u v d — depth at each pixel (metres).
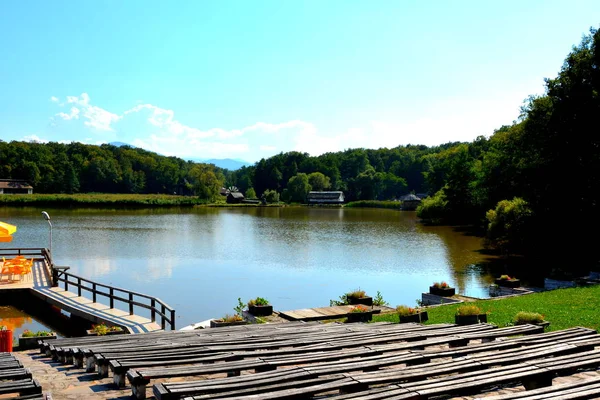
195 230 57.97
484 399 4.93
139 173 158.88
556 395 5.06
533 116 36.06
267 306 16.78
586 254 32.66
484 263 35.06
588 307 15.20
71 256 35.41
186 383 5.21
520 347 8.32
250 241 47.72
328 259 36.78
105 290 24.73
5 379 6.31
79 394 6.26
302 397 5.02
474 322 13.23
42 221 63.94
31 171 125.31
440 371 6.09
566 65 33.41
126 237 48.28
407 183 157.00
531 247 34.97
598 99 30.52
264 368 6.39
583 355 7.03
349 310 16.92
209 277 29.09
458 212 70.12
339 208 124.06
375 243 47.12
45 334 13.73
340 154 196.50
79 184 136.75
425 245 45.75
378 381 5.58
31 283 22.86
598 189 31.75
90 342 10.16
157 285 26.58
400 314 14.65
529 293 20.67
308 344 8.41
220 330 11.81
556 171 32.66
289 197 145.12
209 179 137.25
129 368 6.22
